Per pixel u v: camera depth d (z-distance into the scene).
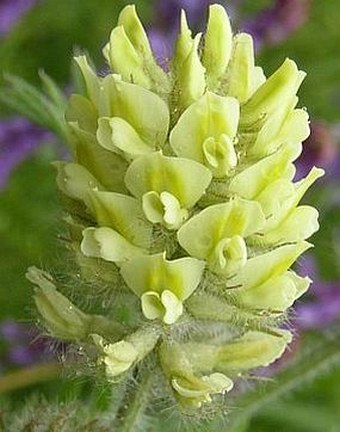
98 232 0.12
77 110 0.12
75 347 0.13
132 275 0.12
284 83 0.12
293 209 0.12
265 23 0.25
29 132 0.23
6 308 0.23
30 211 0.24
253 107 0.12
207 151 0.12
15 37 0.25
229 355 0.13
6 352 0.22
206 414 0.13
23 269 0.24
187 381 0.13
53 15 0.26
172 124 0.12
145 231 0.12
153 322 0.13
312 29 0.27
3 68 0.25
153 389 0.13
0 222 0.24
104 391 0.14
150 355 0.13
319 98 0.26
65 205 0.12
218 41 0.12
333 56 0.27
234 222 0.12
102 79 0.12
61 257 0.13
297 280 0.13
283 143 0.12
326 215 0.25
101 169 0.12
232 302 0.12
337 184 0.24
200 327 0.13
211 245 0.12
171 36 0.24
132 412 0.14
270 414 0.22
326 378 0.23
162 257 0.12
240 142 0.12
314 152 0.22
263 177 0.12
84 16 0.26
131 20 0.12
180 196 0.12
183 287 0.12
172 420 0.17
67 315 0.13
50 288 0.13
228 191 0.12
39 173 0.24
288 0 0.24
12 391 0.20
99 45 0.26
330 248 0.25
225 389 0.13
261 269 0.12
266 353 0.13
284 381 0.18
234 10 0.25
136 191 0.12
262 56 0.26
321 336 0.21
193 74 0.12
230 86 0.12
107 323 0.13
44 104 0.17
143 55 0.12
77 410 0.15
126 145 0.12
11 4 0.24
